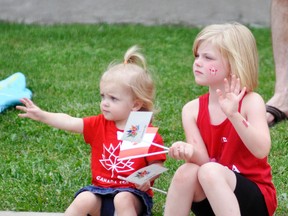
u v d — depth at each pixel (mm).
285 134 17234
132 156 11211
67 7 33812
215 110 11172
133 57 12234
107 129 11914
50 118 11945
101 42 29312
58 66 24953
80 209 11453
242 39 10984
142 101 11898
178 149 10641
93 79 23109
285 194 13570
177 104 19906
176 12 33875
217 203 10305
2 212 12828
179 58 26828
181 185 10656
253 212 10867
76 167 15180
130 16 34000
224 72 11016
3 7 33750
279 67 18391
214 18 33781
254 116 10828
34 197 13664
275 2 18156
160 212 13016
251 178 11047
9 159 15766
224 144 11070
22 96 19781
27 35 30078
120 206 11266
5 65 24891
